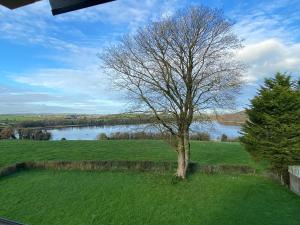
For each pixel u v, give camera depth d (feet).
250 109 86.48
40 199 72.43
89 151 130.21
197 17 80.79
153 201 70.95
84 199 72.38
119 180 89.86
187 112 84.53
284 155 79.66
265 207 66.49
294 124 78.59
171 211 64.28
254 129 84.38
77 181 88.89
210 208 66.13
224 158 116.57
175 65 81.97
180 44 80.23
